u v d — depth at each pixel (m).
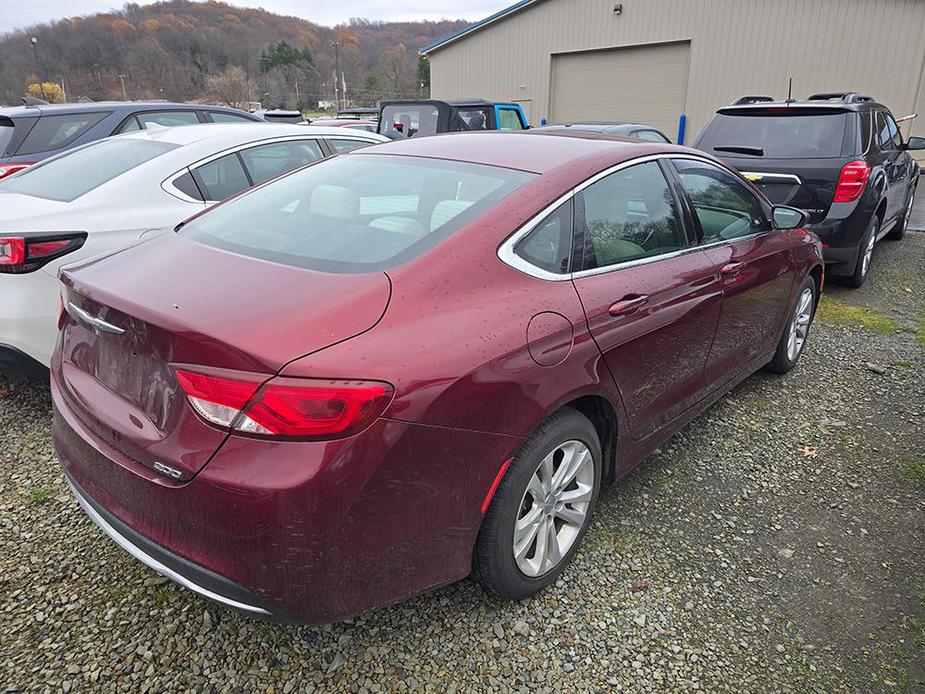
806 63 15.24
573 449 2.38
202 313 1.78
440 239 2.11
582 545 2.68
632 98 18.03
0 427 3.43
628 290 2.49
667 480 3.15
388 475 1.75
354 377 1.68
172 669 2.06
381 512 1.77
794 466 3.29
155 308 1.82
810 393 4.10
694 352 2.97
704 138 6.36
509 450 2.03
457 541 1.99
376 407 1.70
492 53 20.58
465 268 2.05
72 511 2.78
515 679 2.07
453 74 21.81
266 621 1.79
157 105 7.45
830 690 2.06
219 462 1.68
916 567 2.60
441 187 2.43
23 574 2.42
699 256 2.98
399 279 1.95
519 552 2.25
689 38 16.50
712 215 3.22
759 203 3.70
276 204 2.59
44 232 3.23
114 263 2.26
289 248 2.19
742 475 3.20
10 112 6.62
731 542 2.73
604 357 2.35
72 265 2.35
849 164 5.61
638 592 2.44
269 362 1.64
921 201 11.70
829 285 6.60
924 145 7.11
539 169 2.46
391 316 1.85
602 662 2.14
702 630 2.28
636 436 2.71
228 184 4.36
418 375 1.78
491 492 2.03
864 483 3.15
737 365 3.49
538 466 2.19
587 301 2.31
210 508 1.69
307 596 1.74
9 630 2.18
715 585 2.48
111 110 7.10
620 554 2.63
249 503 1.65
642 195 2.77
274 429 1.63
